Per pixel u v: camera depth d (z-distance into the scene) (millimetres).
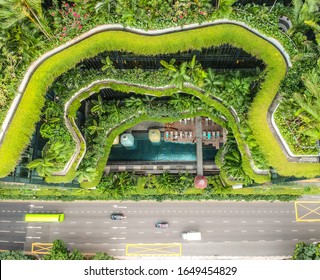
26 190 42125
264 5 29781
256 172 32969
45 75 30344
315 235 42969
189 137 44250
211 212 44344
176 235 44156
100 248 44469
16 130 29734
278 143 29188
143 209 44969
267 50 29344
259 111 29547
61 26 29875
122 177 42125
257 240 43469
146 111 39156
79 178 36344
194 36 29891
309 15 27094
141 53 30781
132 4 28750
